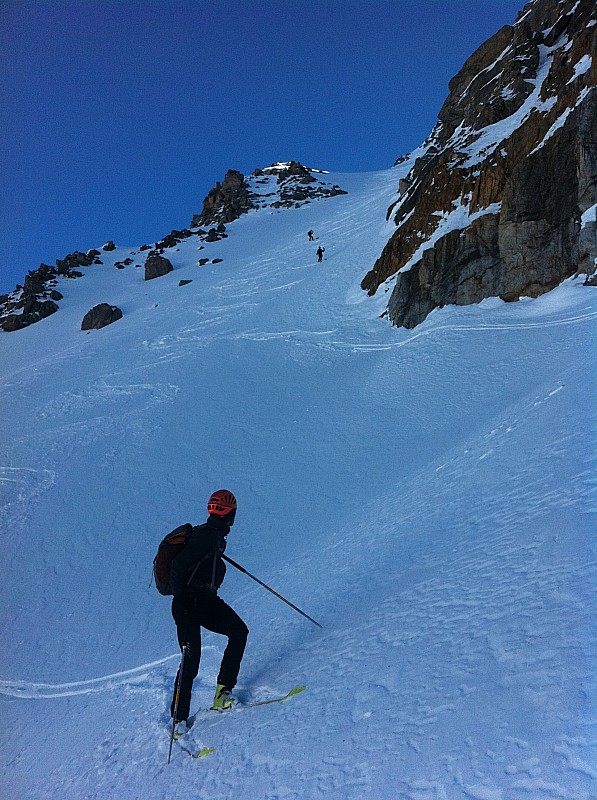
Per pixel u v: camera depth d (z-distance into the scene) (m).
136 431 24.34
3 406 33.44
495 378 19.44
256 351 31.31
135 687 7.03
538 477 5.64
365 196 77.69
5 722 7.98
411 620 4.02
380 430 19.20
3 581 14.85
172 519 16.80
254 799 2.90
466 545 4.97
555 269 24.34
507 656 2.84
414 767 2.39
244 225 81.88
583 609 2.87
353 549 8.09
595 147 23.41
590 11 31.23
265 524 14.94
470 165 29.44
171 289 56.22
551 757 2.02
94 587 13.73
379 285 32.66
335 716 3.27
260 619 7.01
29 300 63.19
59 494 20.19
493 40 38.34
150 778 4.00
